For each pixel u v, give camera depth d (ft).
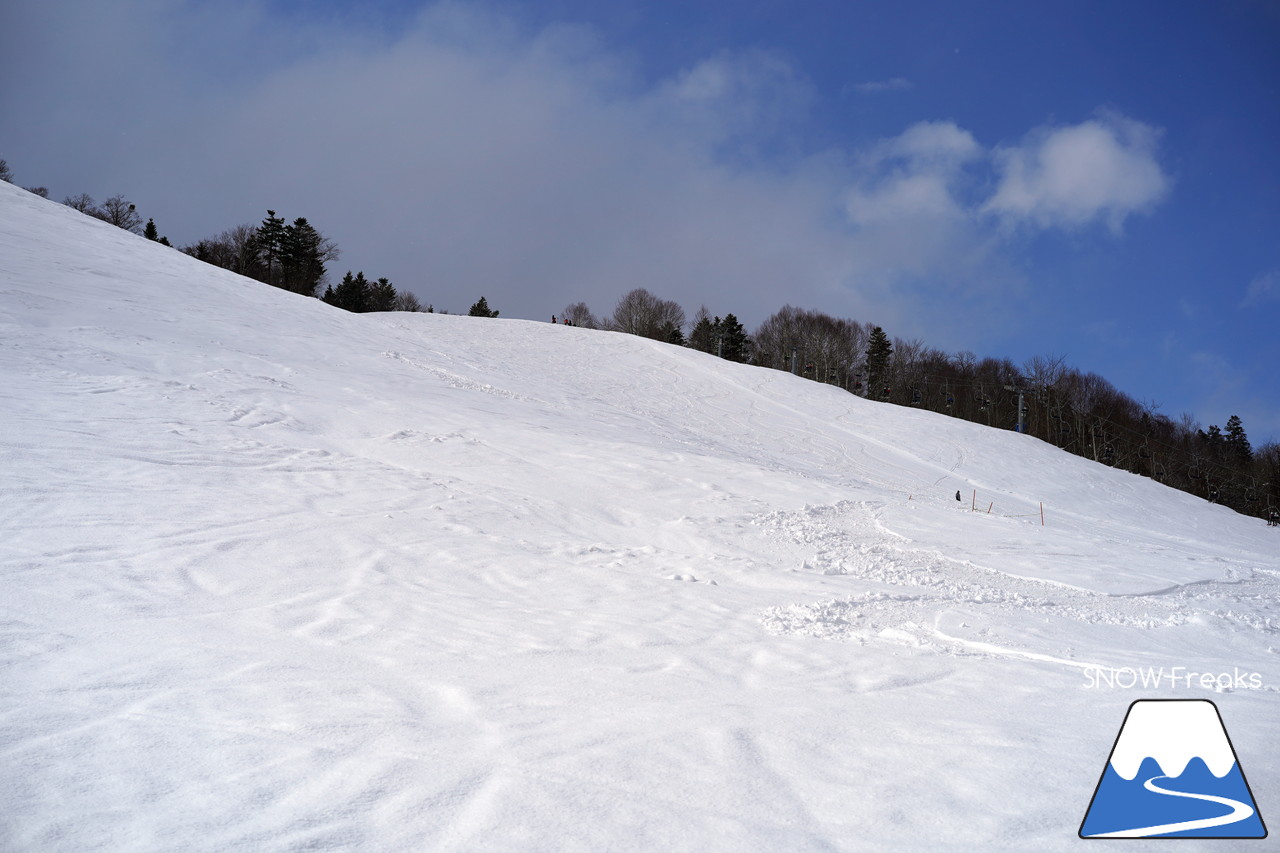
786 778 10.28
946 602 25.13
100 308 65.05
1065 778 10.37
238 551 23.77
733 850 8.34
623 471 49.21
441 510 33.76
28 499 25.63
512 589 23.66
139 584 19.53
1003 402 245.45
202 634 16.31
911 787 10.03
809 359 284.20
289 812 8.99
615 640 18.49
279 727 11.60
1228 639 21.48
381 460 42.88
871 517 44.57
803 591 26.37
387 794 9.51
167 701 12.41
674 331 313.32
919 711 13.46
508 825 8.79
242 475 33.73
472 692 13.79
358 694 13.33
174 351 57.31
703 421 94.89
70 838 8.30
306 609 19.07
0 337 49.60
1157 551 42.32
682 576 27.81
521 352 120.78
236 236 271.08
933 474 88.22
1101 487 97.40
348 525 28.96
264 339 71.20
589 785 9.91
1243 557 57.93
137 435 36.55
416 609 20.08
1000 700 14.33
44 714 11.57
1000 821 9.09
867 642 19.47
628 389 107.04
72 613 16.83
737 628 20.61
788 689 14.85
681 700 13.83
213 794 9.41
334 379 62.28
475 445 50.01
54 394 40.83
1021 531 44.34
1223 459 251.80
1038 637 20.24
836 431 103.14
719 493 46.37
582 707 13.20
